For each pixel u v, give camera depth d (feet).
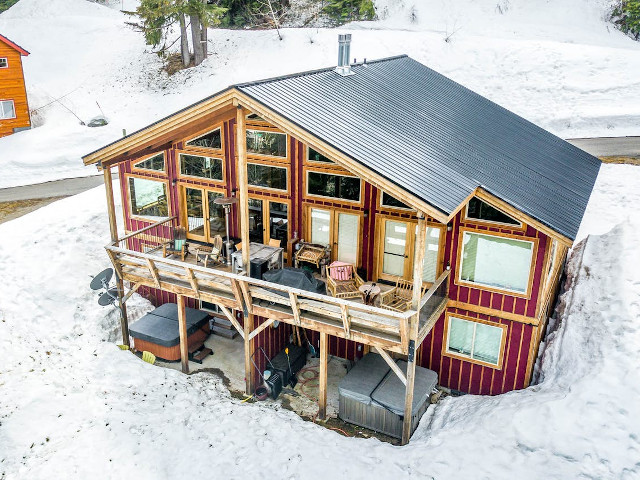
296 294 40.50
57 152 100.53
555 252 44.75
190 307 57.62
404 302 41.98
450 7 156.76
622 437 33.32
